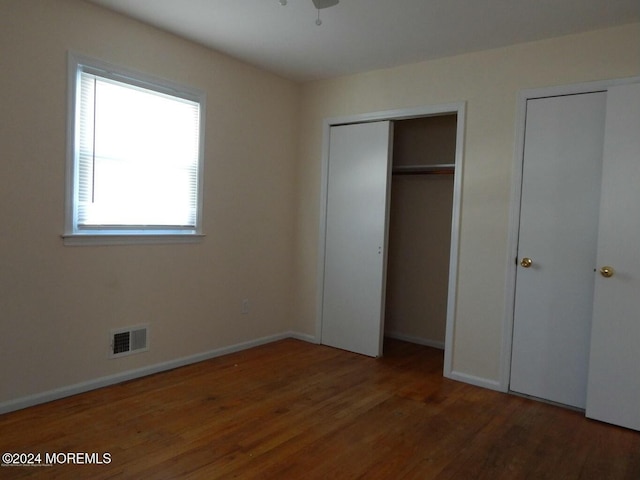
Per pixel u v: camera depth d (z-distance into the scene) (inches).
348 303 161.9
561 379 118.6
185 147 135.8
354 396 120.5
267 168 162.4
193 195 139.3
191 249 138.7
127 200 122.9
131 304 124.3
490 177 129.3
